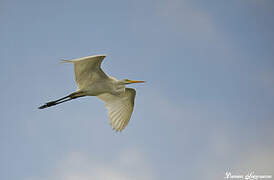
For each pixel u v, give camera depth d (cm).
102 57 1648
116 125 1866
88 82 1780
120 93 1867
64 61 1543
